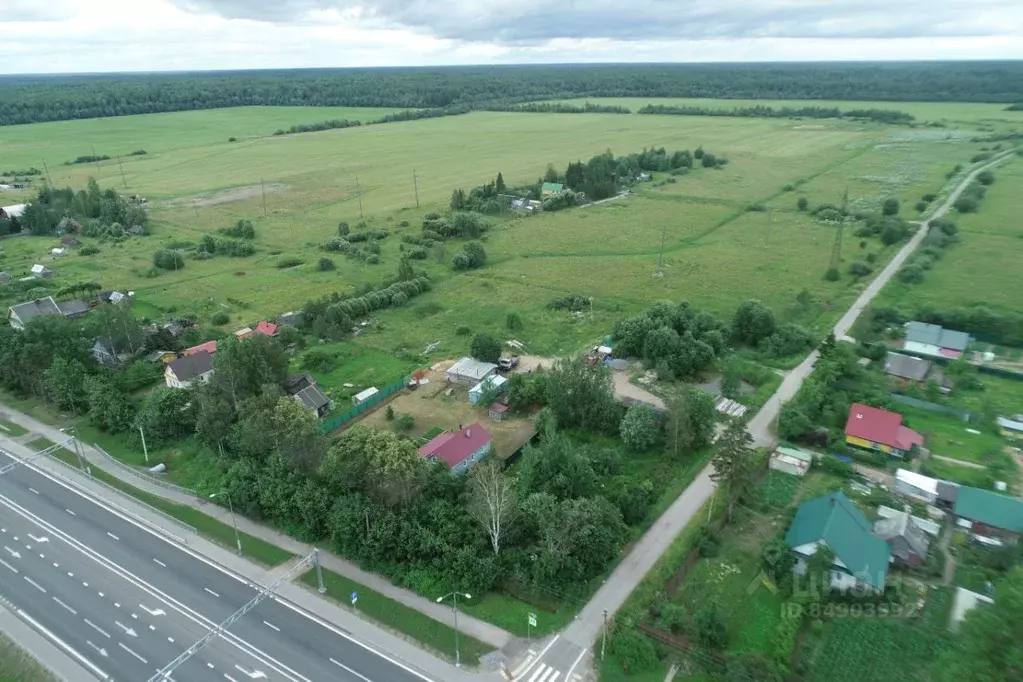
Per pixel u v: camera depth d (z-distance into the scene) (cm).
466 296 15400
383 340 13088
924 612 6444
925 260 16075
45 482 8881
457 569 6781
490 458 8631
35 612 6775
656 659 5947
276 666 6094
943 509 7875
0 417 10525
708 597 6694
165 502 8419
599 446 9319
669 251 18125
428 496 7575
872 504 7969
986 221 19462
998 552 6962
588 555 6769
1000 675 4781
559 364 10638
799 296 14088
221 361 9619
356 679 5941
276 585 7006
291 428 8069
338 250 19025
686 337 11456
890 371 10988
